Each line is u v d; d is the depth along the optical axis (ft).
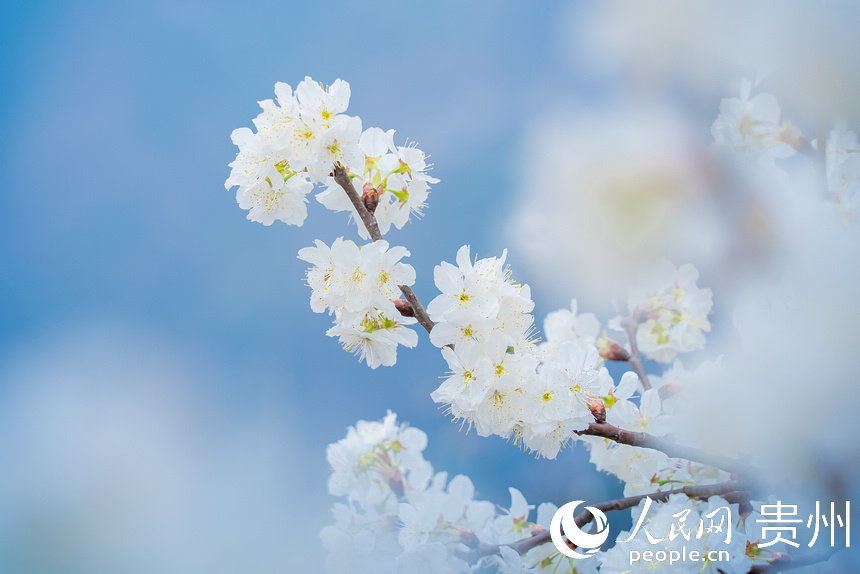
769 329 2.51
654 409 2.54
